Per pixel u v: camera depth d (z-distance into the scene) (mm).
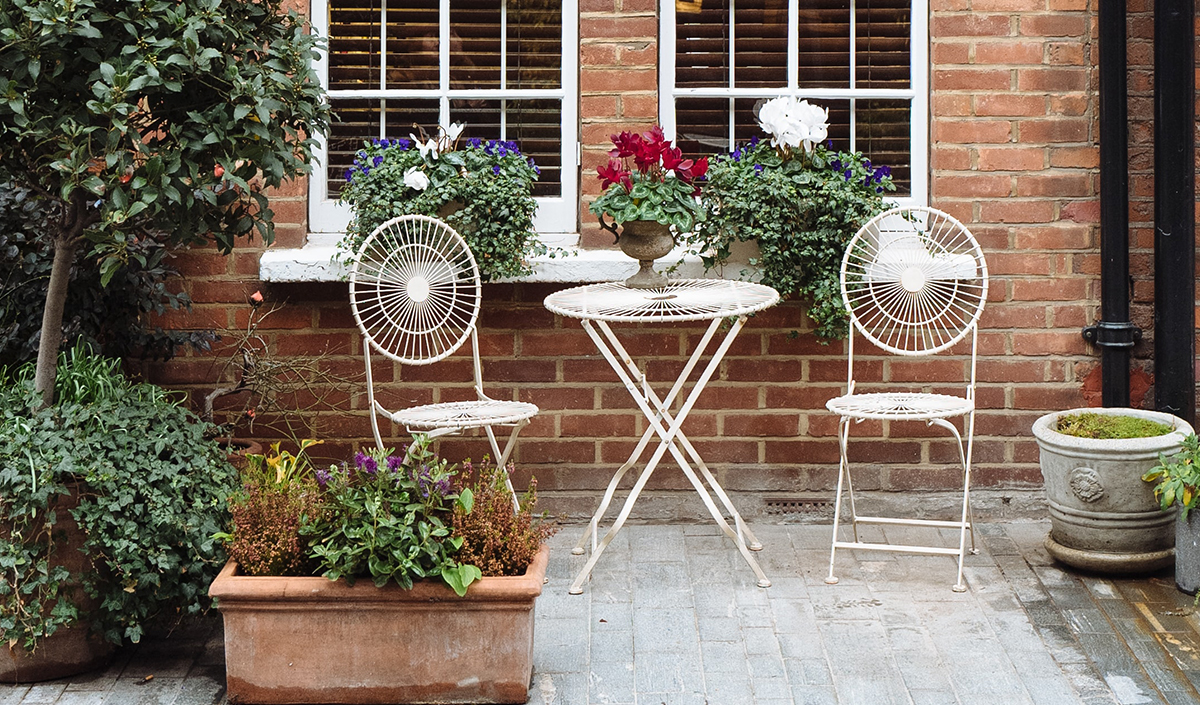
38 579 3408
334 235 4992
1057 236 4883
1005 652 3723
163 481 3566
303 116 3688
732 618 4004
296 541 3420
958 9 4836
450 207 4719
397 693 3379
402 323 4898
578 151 5008
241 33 3600
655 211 4098
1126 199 4805
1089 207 4867
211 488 3652
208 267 4883
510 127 5035
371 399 4492
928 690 3480
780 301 4895
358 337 4941
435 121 5031
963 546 4242
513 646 3371
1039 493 4984
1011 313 4914
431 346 4914
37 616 3418
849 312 4535
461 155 4734
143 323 4809
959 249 4914
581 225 4945
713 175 4660
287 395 4961
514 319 4930
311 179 4992
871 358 4934
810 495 4992
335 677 3373
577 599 4172
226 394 4738
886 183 4711
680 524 4996
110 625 3553
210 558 3557
